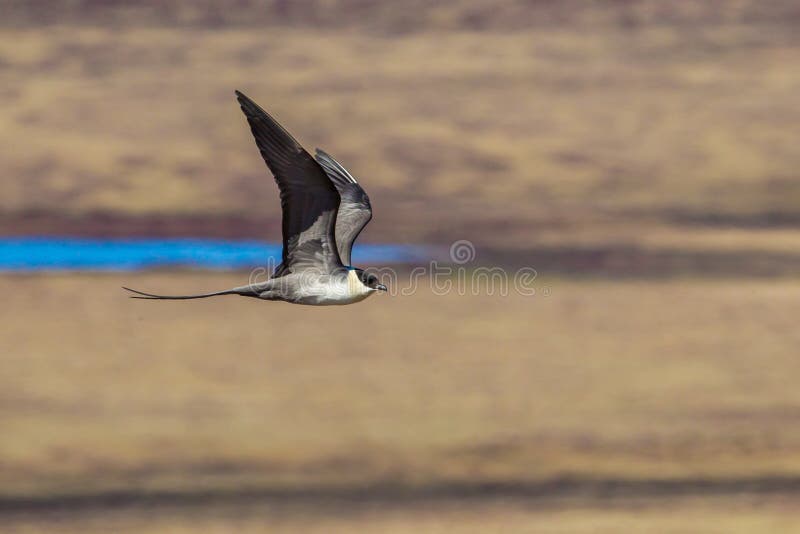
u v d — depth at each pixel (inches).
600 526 716.7
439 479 785.6
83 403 872.9
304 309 1043.3
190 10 1834.4
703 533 708.7
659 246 1296.8
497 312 1067.3
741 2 1895.9
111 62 1694.1
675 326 1052.5
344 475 787.4
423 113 1604.3
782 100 1668.3
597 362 971.9
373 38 1791.3
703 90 1688.0
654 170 1509.6
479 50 1770.4
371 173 1471.5
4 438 816.9
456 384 923.4
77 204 1359.5
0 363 924.6
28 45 1713.8
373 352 970.7
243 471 790.5
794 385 944.9
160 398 884.6
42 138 1489.9
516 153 1529.3
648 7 1883.6
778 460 826.8
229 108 1598.2
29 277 1117.7
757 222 1397.6
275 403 883.4
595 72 1723.7
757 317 1077.8
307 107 1605.6
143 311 1040.2
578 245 1289.4
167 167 1455.5
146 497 748.6
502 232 1323.8
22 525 705.0
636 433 857.5
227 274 1166.3
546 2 1893.5
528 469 801.6
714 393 925.8
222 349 966.4
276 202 1405.0
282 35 1790.1
